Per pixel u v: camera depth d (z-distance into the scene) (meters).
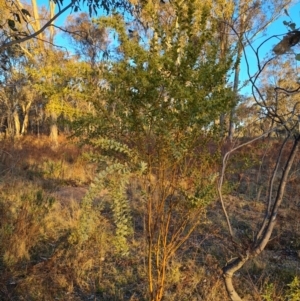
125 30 1.92
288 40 1.27
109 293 3.34
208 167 2.21
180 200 2.21
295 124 1.58
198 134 2.06
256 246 1.74
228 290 1.88
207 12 1.91
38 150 11.09
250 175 7.58
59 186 7.63
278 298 3.00
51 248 4.29
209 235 4.63
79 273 3.62
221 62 1.94
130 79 1.88
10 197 5.81
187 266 3.76
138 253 4.07
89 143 2.09
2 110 16.48
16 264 3.76
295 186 6.38
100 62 2.18
